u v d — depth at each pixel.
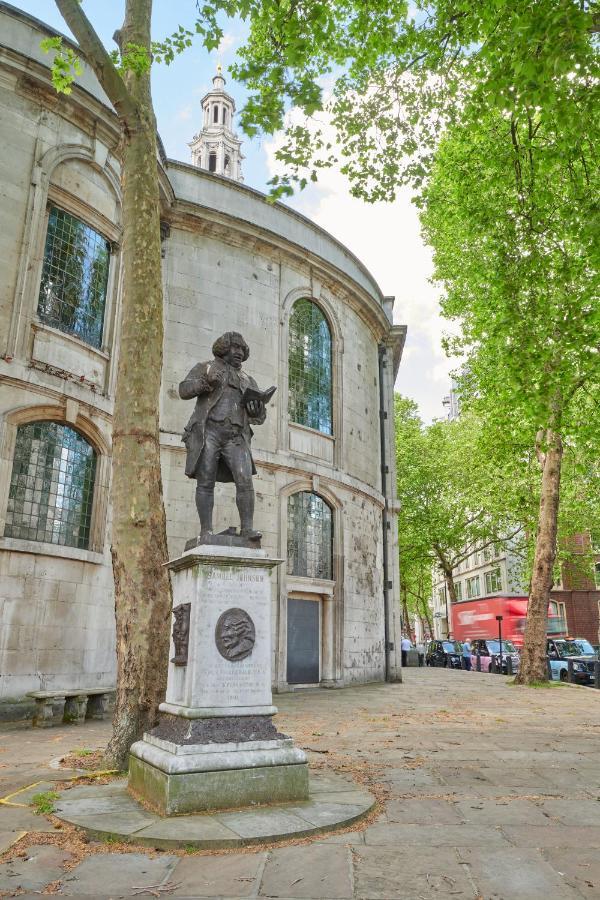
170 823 4.72
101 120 14.07
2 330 12.12
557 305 13.12
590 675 22.06
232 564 5.71
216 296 17.41
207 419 6.25
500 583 52.50
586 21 7.03
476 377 23.14
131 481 7.68
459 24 10.38
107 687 12.45
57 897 3.60
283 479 17.88
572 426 17.34
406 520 41.41
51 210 13.55
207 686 5.39
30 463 12.37
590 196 11.55
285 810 5.10
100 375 14.16
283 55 9.34
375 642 20.88
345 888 3.73
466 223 18.14
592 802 5.73
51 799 5.42
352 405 21.12
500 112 13.69
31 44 13.11
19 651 11.46
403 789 6.15
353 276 22.06
